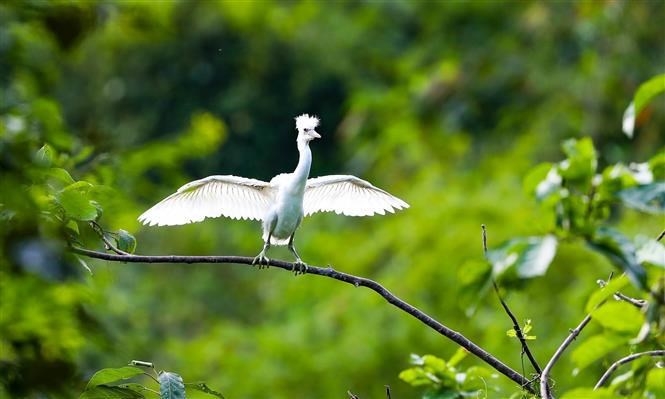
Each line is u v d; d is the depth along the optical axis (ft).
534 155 69.67
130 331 43.80
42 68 38.63
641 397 17.17
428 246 60.08
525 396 20.76
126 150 44.73
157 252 73.46
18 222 21.04
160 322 69.26
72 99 76.33
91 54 75.46
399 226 61.87
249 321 72.95
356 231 68.69
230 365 56.34
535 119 74.23
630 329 16.28
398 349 55.06
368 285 22.30
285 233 28.32
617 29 68.64
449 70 78.43
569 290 50.57
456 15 86.38
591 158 14.97
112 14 41.57
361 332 55.72
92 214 20.81
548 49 77.15
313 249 64.95
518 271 13.84
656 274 16.07
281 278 67.56
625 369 27.35
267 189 28.27
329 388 54.85
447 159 74.69
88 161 37.32
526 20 78.23
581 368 16.85
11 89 35.99
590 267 52.29
